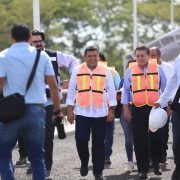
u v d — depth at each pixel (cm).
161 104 2022
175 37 7050
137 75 2297
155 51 2692
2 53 1733
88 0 13875
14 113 1667
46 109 2314
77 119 2238
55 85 1761
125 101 2353
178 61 1956
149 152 2444
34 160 1738
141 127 2298
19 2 11675
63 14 13300
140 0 16375
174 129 1959
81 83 2234
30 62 1716
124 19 15362
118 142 3819
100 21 15212
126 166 2689
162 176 2391
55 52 2408
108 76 2258
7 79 1720
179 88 1941
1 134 1711
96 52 2245
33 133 1717
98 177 2262
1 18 11444
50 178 2344
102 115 2233
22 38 1741
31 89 1714
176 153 1970
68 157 3112
